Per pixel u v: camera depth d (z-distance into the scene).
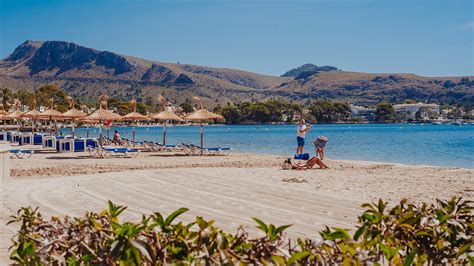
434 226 2.82
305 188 11.23
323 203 9.17
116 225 2.45
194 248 2.35
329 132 86.81
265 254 2.29
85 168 17.17
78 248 2.53
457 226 2.84
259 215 7.96
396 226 2.82
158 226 2.43
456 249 2.88
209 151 27.34
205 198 9.73
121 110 130.12
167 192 10.52
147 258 2.29
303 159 20.80
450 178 13.79
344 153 30.05
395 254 2.48
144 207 8.73
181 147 26.66
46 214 8.07
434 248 2.84
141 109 139.50
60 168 17.08
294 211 8.34
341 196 10.06
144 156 24.12
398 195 10.34
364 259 2.39
